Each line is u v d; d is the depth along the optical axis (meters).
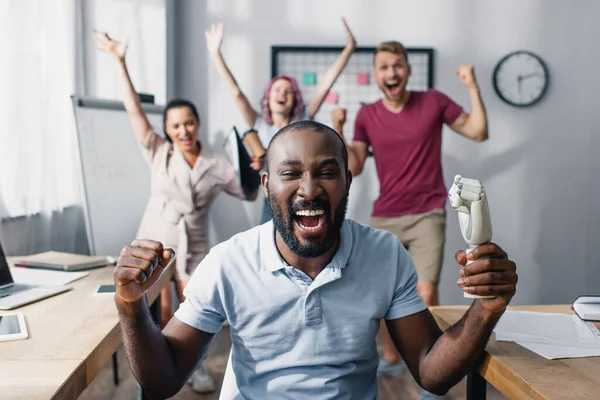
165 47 3.35
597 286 3.74
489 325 1.03
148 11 3.33
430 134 2.89
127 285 0.97
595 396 0.90
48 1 2.86
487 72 3.62
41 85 2.77
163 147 3.01
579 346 1.14
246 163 3.01
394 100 2.91
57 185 2.99
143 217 3.04
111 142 3.06
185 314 1.16
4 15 2.50
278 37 3.58
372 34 3.59
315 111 3.30
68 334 1.19
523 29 3.62
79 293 1.54
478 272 0.96
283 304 1.12
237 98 3.24
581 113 3.68
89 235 2.96
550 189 3.70
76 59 3.16
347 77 3.56
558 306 1.47
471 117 2.92
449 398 2.41
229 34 3.58
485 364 1.11
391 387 2.62
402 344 1.19
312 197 1.05
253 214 3.63
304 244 1.08
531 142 3.67
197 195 2.98
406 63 2.85
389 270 1.17
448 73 3.62
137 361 1.05
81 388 1.04
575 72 3.66
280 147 1.08
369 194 3.63
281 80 3.11
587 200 3.72
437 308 1.47
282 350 1.13
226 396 1.19
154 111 3.21
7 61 2.52
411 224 2.90
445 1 3.59
